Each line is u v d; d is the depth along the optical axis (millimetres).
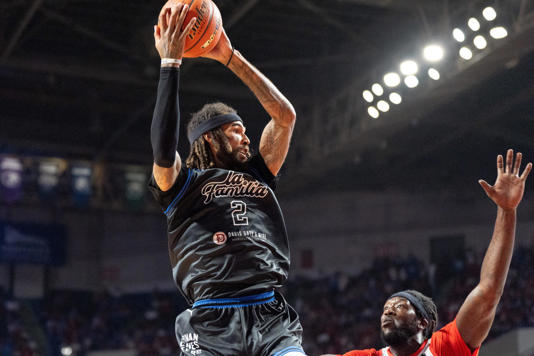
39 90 20875
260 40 17625
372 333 20562
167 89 2264
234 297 2322
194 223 2393
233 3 15094
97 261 25172
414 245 23500
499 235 3305
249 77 2598
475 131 19422
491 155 21578
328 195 24625
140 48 16969
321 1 15141
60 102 21109
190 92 19500
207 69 18422
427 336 3805
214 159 2578
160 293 25062
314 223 24625
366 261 23859
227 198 2422
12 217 23953
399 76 14688
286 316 2385
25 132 22922
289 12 16000
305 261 24469
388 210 24016
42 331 23219
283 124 2635
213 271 2334
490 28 12117
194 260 2365
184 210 2402
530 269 19953
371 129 16172
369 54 17016
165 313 24422
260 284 2338
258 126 22172
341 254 24156
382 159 21750
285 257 2443
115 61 18578
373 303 21703
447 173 22969
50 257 24141
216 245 2348
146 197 24656
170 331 23578
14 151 23516
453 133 19219
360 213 24266
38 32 17203
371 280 22750
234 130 2586
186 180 2422
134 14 16109
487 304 3365
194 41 2430
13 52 17375
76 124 23531
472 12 12508
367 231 24078
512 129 19391
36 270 24406
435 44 13258
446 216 23266
